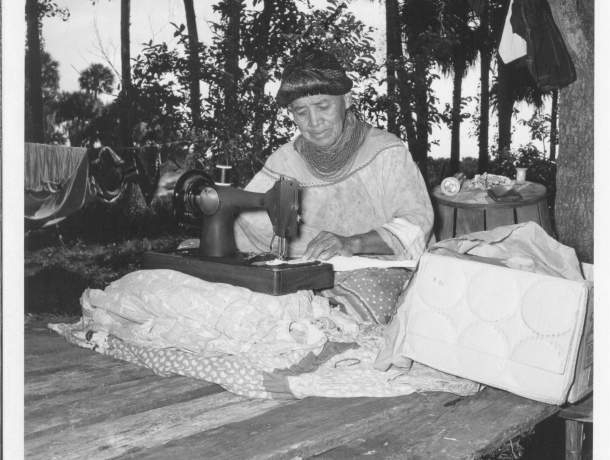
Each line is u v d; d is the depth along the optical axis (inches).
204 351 92.6
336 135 122.1
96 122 422.6
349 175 126.2
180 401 84.0
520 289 81.7
